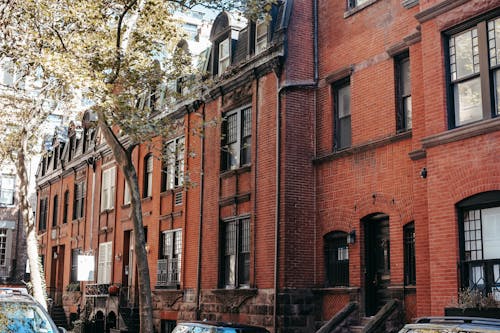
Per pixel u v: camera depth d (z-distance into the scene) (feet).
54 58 43.32
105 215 97.91
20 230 144.77
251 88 63.67
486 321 24.38
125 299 86.63
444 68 41.68
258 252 58.95
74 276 109.81
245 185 62.95
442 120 41.09
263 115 60.95
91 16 48.93
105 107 45.44
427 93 42.57
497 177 37.22
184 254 72.54
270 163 58.95
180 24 70.64
